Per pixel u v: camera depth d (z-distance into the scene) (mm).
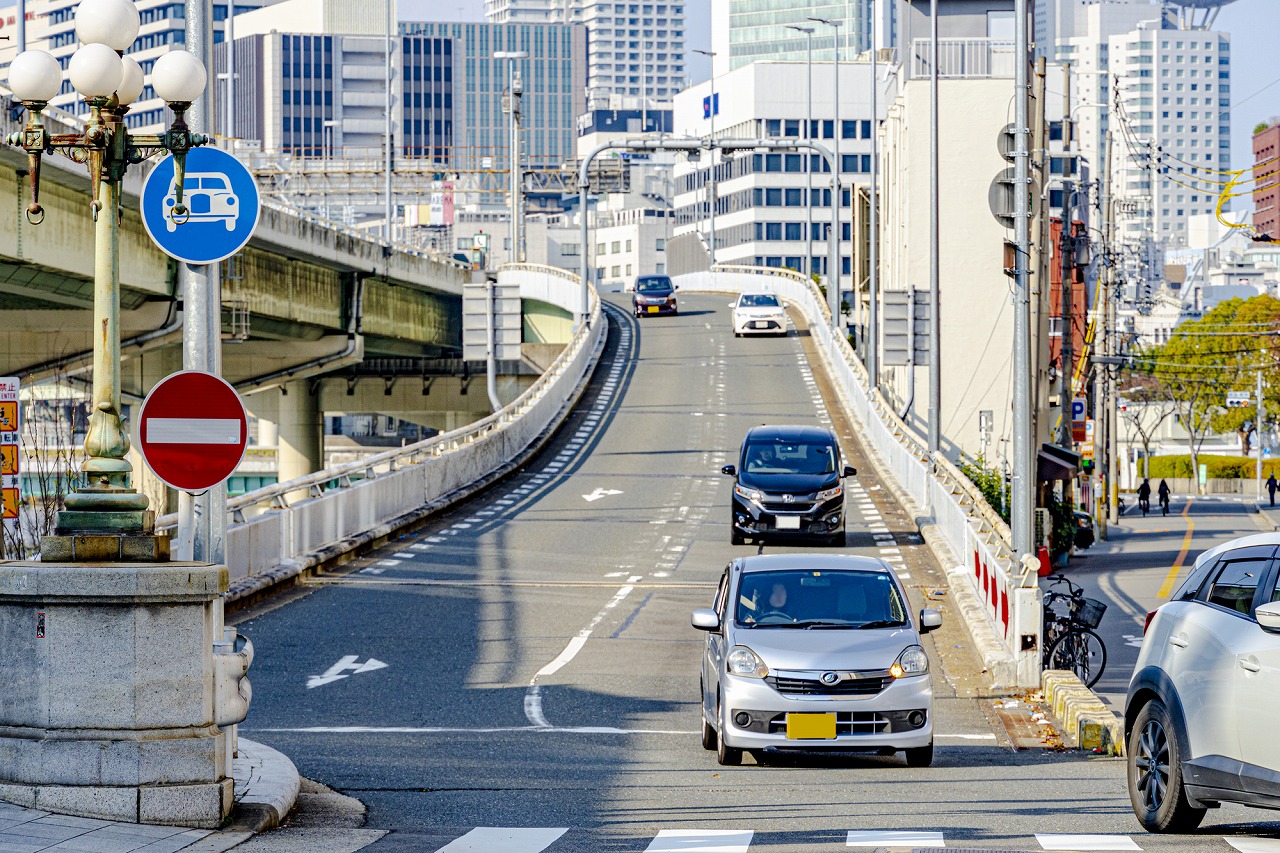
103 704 12969
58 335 66188
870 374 69750
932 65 53750
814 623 18391
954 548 37125
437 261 100438
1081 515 75875
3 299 58031
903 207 72812
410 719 21297
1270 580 12453
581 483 53625
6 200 47875
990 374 69250
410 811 14672
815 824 13859
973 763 18469
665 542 41469
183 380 14227
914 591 33656
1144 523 99750
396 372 111938
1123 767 17969
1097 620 28750
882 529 43250
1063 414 66250
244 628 29000
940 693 24344
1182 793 12875
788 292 118250
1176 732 12930
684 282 147125
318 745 19125
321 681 24297
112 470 13547
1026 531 26734
